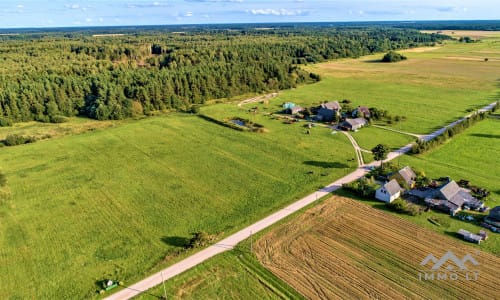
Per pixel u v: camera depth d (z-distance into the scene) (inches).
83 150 3206.2
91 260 1728.6
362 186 2277.3
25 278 1620.3
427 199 2127.2
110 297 1492.4
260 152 3038.9
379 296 1462.8
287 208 2134.6
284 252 1743.4
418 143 2952.8
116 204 2244.1
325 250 1750.7
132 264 1689.2
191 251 1763.0
